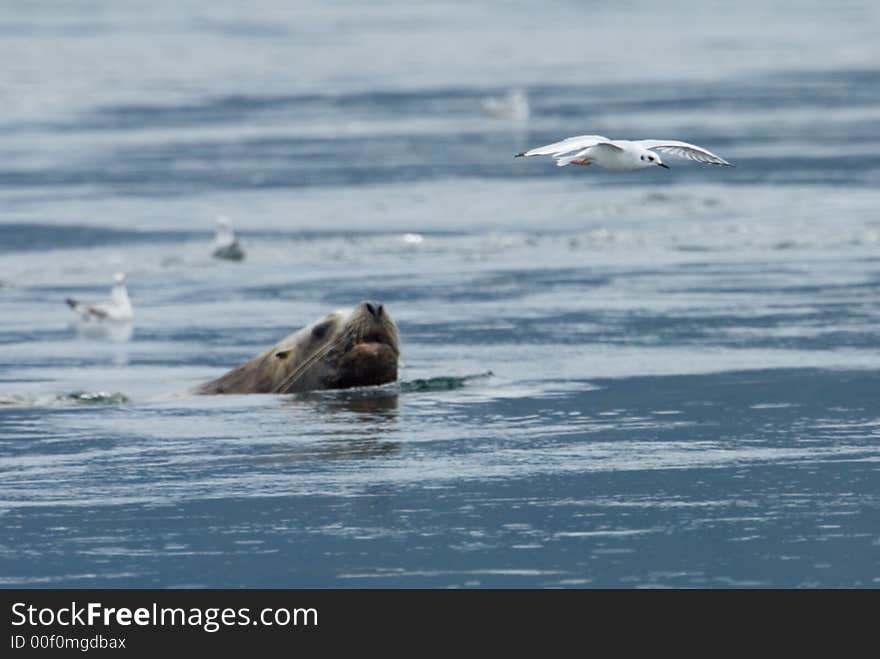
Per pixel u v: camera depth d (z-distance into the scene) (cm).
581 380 7212
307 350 7131
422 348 8112
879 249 11281
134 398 7131
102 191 15888
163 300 10231
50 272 11525
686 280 10188
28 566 4681
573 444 5997
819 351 7775
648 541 4766
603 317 8931
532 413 6556
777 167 16200
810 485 5344
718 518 4978
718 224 12725
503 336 8425
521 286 10175
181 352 8406
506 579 4488
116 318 9444
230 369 7881
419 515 5075
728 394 6850
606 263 11044
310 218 13800
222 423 6475
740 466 5619
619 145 4991
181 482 5547
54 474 5697
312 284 10612
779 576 4462
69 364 8119
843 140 18300
